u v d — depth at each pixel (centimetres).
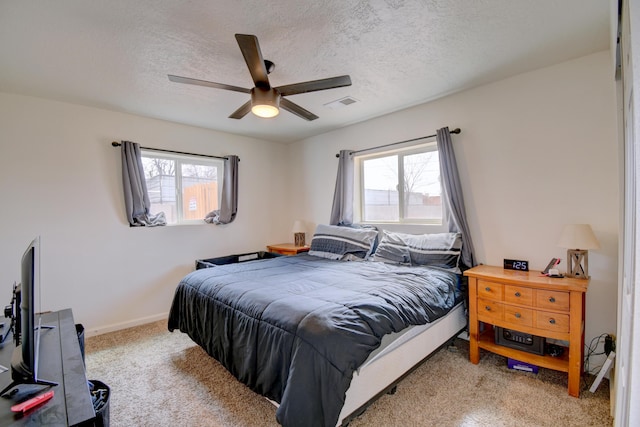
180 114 330
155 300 344
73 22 170
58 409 96
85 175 300
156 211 354
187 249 371
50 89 260
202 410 182
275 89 204
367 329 154
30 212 273
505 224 259
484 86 268
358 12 168
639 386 59
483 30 188
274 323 165
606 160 212
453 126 289
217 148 400
